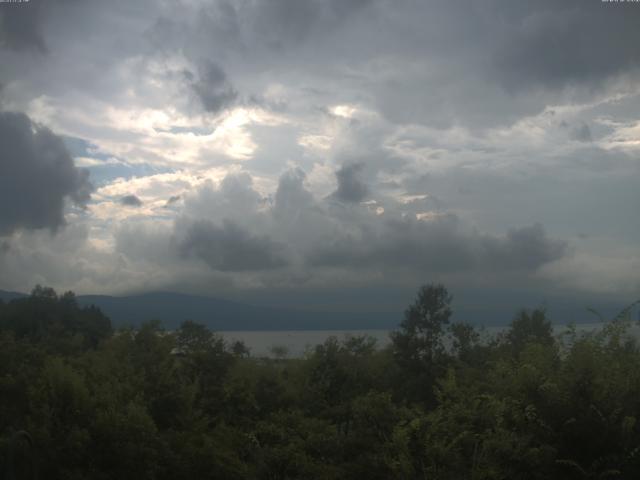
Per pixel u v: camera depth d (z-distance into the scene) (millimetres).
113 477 14797
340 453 12805
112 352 22875
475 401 10367
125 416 15766
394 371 23344
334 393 21578
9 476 7891
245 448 17547
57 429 14719
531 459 8070
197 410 20297
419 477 10125
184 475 16359
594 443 7961
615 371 8484
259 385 22469
